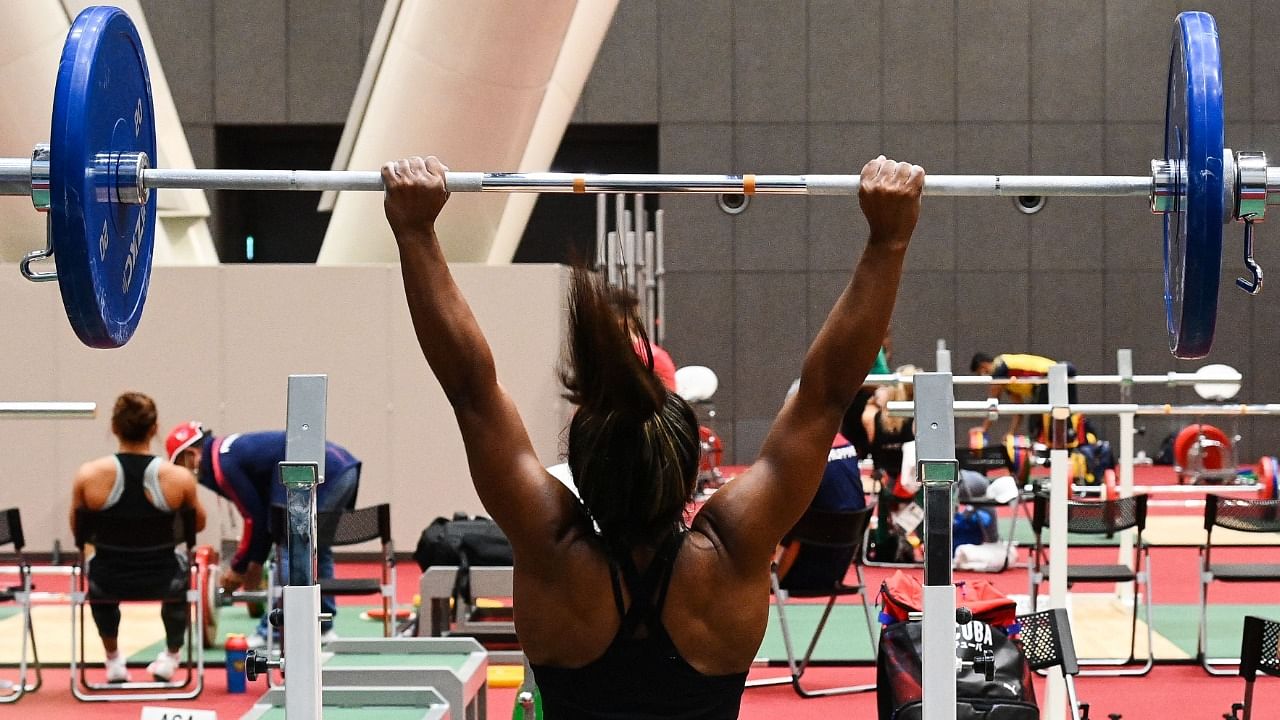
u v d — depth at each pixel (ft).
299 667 7.99
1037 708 14.71
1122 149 57.47
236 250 58.75
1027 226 57.98
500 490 6.84
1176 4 57.41
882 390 33.22
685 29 57.47
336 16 56.13
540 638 6.77
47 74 32.86
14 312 33.86
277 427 34.01
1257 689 22.43
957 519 33.96
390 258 36.55
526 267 34.35
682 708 6.72
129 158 9.46
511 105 33.24
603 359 6.72
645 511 6.69
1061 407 17.65
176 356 34.12
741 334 57.98
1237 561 34.94
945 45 57.57
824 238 57.77
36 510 34.22
